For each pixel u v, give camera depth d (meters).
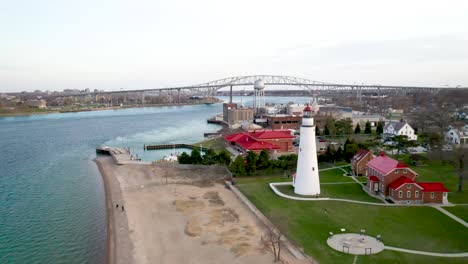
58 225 64.44
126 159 118.75
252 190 77.56
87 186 90.62
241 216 63.81
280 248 50.06
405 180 67.25
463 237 51.81
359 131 153.88
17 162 121.50
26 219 67.50
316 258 46.62
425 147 111.06
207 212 66.31
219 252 50.12
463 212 61.34
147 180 91.31
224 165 92.81
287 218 60.41
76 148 150.38
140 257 49.62
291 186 79.50
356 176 86.81
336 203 67.56
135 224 61.62
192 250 51.16
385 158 77.19
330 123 154.00
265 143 113.75
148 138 178.00
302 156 72.56
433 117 149.00
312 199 69.88
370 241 50.88
